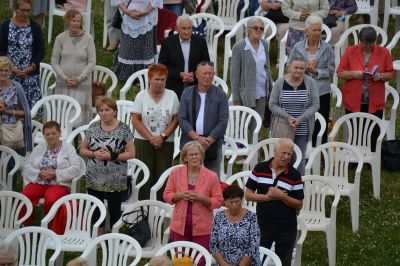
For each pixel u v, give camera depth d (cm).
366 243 3916
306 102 3972
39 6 5447
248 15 5509
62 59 4519
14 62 4434
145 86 4653
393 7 5709
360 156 4003
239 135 4278
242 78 4372
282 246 3400
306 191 3775
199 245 3231
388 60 4375
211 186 3422
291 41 4800
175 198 3397
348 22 5525
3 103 3922
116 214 3731
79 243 3506
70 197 3547
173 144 3900
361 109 4406
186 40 4341
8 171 3953
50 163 3784
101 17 6053
